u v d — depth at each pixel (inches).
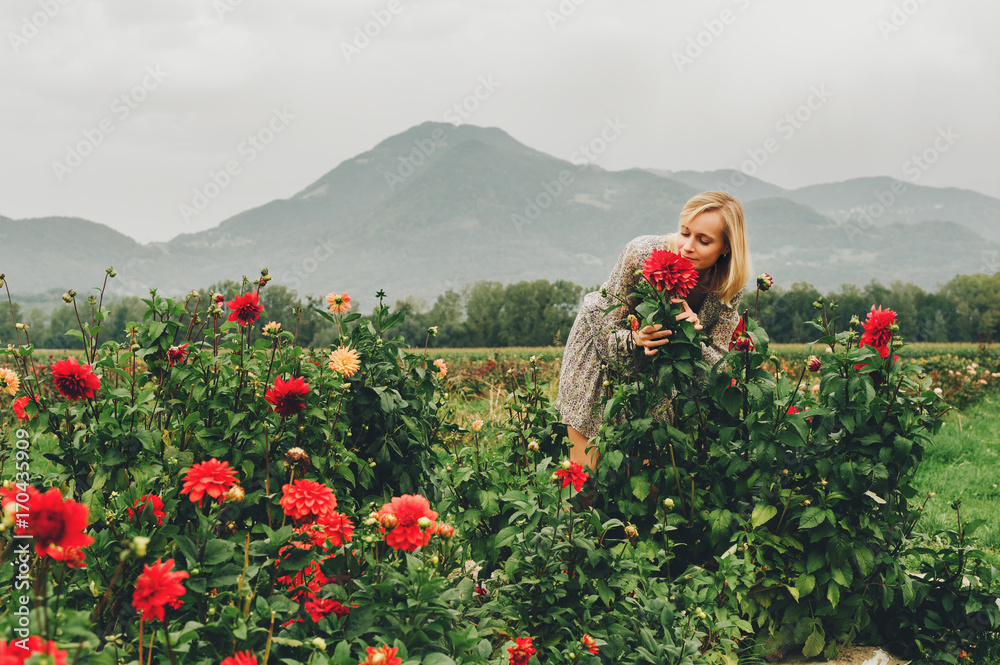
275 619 72.7
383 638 70.1
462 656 72.3
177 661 65.1
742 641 103.8
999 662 110.8
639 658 83.0
